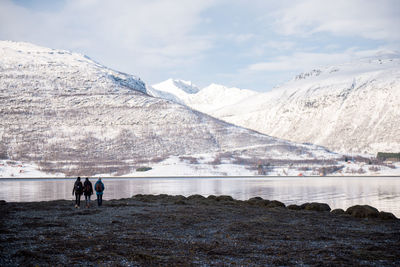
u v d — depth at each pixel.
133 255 22.92
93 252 23.42
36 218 37.31
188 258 22.80
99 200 50.91
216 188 154.25
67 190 138.25
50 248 24.08
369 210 43.44
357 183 195.62
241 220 38.59
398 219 42.03
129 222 35.84
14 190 139.12
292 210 49.84
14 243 25.31
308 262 22.17
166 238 28.59
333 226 36.16
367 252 24.62
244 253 24.34
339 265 21.44
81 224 34.06
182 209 46.81
